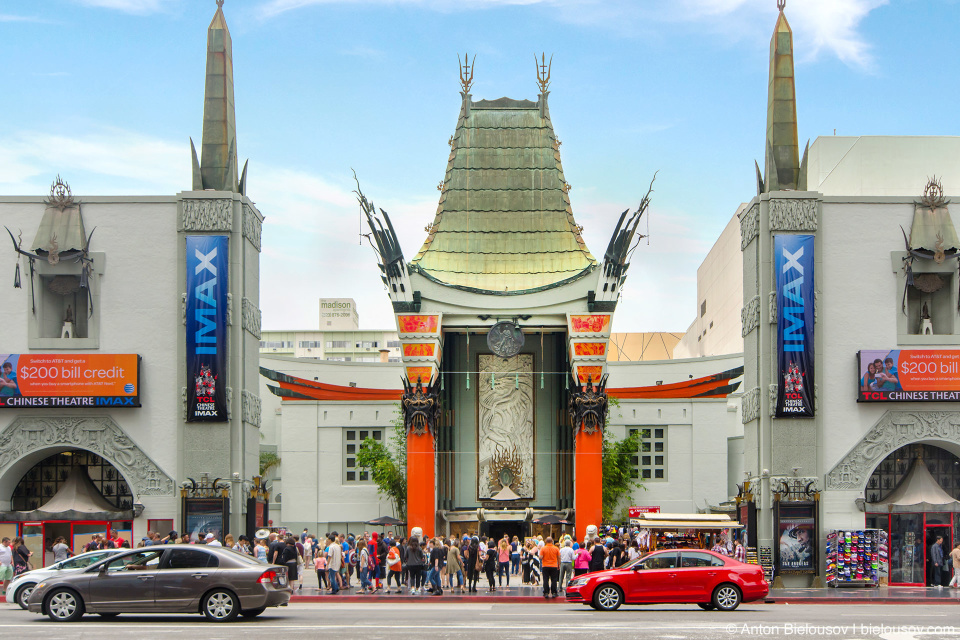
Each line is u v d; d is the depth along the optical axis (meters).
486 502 67.69
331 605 35.84
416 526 61.94
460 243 66.75
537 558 47.50
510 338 63.62
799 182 49.06
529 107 69.38
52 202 47.91
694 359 82.25
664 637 23.42
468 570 43.50
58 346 47.59
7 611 31.56
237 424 47.56
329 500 74.31
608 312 63.28
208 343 47.25
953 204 48.25
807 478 46.62
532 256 66.44
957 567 44.34
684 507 73.69
